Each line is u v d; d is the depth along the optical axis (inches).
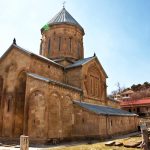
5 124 842.8
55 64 993.5
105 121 836.6
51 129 711.7
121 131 1019.9
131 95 3181.6
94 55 1155.9
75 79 1011.3
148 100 2256.4
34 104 738.8
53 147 622.2
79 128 832.9
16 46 891.4
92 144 629.3
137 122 1353.3
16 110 836.6
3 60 941.8
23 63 851.4
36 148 598.9
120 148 523.8
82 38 1315.2
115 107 1352.1
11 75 888.9
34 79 767.1
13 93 852.6
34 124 714.8
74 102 871.1
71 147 569.3
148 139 497.4
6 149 590.6
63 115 788.6
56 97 764.6
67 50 1184.8
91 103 1034.7
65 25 1219.9
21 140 473.1
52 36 1218.6
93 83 1099.9
